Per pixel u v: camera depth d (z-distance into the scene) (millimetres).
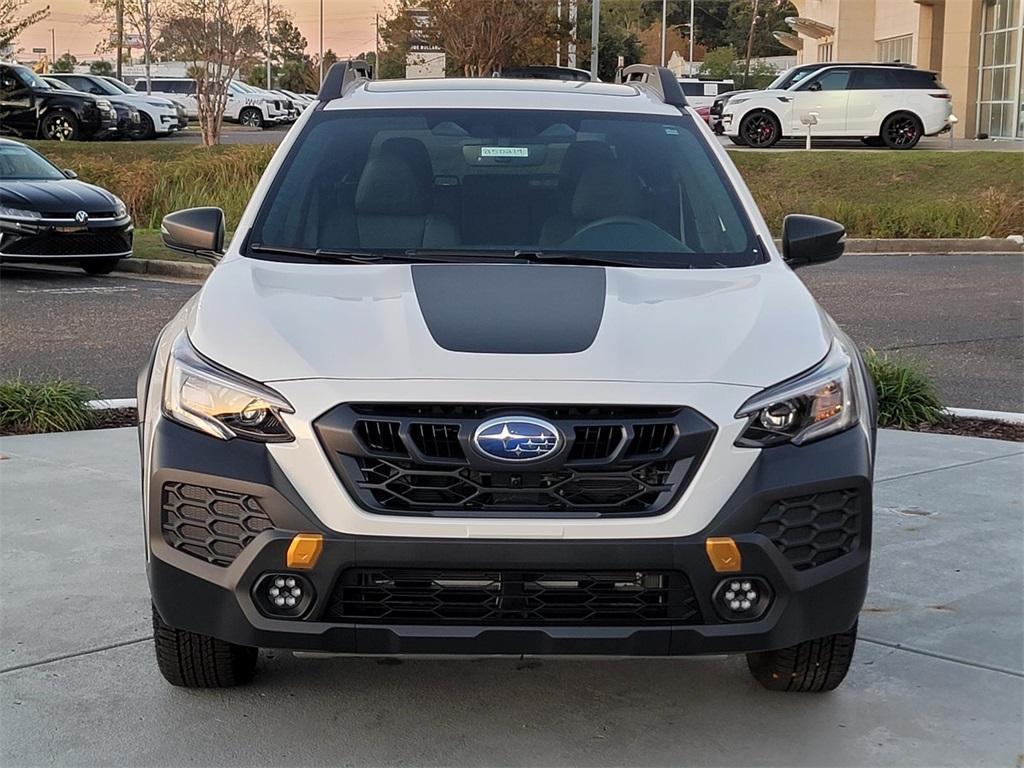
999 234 19953
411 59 32188
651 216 4578
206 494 3404
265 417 3379
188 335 3686
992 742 3787
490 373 3371
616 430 3330
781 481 3363
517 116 4977
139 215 21328
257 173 22469
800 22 52031
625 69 6281
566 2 33031
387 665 4270
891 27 46031
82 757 3623
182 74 51094
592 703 4016
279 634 3334
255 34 30641
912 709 4004
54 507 6035
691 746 3740
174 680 3986
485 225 4500
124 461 6941
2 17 32031
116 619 4652
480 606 3322
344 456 3314
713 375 3432
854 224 20109
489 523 3260
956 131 37812
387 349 3480
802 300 3955
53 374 9305
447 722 3865
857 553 3492
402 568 3281
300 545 3285
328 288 3928
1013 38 35344
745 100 28500
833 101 28094
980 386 9305
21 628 4559
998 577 5211
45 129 30141
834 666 3912
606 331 3609
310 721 3855
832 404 3518
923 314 12648
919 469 6922
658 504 3312
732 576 3326
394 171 4668
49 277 15156
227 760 3619
